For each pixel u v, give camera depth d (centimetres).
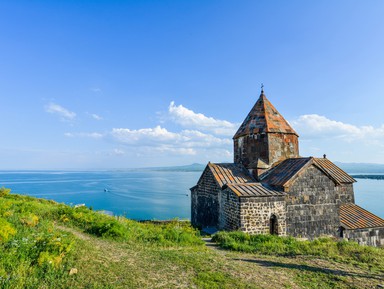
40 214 1562
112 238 1293
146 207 6544
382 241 2059
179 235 1542
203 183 2505
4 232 884
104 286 719
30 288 651
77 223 1517
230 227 1934
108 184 14312
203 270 924
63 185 13338
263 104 2517
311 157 2002
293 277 934
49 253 823
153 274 848
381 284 888
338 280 920
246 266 1025
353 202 2538
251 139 2377
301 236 1888
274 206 1866
